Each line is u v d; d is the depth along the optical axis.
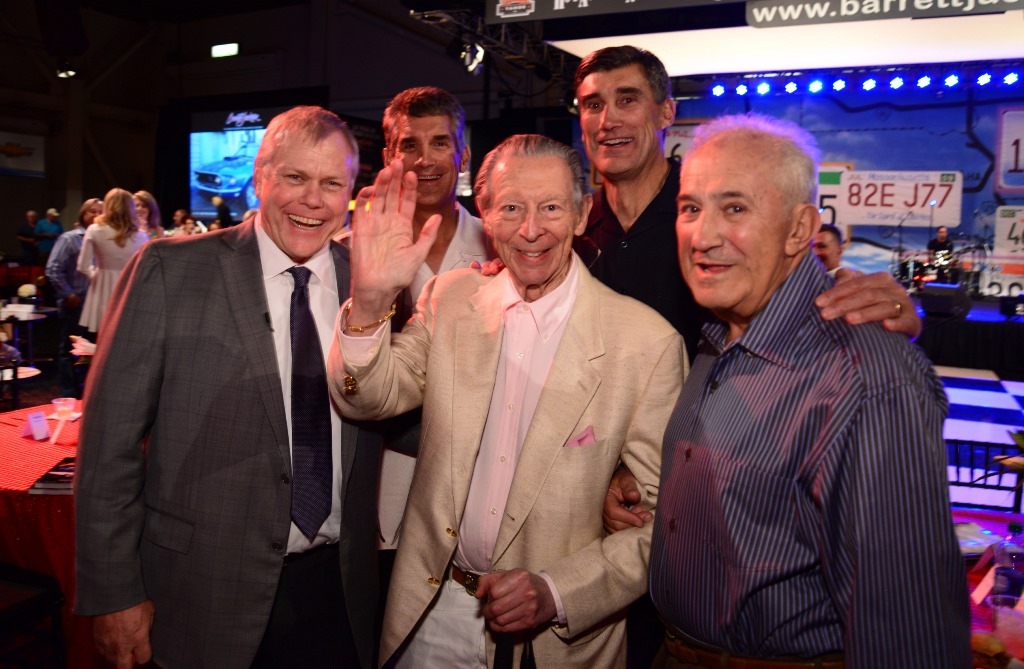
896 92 9.84
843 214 10.16
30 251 12.39
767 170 1.18
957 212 9.70
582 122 2.15
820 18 3.29
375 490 1.75
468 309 1.60
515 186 1.43
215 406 1.53
